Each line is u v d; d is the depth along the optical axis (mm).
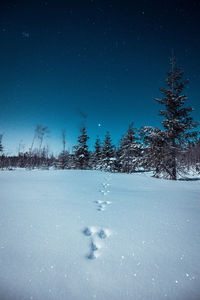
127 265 1244
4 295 946
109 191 4191
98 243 1576
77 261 1270
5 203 2746
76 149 22203
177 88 12250
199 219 2281
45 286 1017
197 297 978
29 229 1771
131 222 2102
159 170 11273
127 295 983
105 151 22422
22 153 36188
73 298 948
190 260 1319
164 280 1100
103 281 1079
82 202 2961
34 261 1236
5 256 1276
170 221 2176
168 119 11844
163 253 1414
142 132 11281
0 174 7301
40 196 3291
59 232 1740
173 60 12773
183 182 6551
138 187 5078
